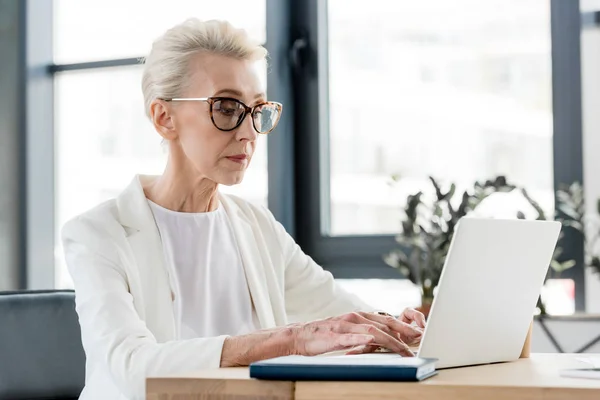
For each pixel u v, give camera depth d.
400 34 3.74
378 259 3.74
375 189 3.78
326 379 1.21
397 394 1.18
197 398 1.25
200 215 2.10
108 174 4.27
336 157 3.87
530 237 1.54
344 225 3.85
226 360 1.50
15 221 4.27
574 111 3.44
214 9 4.01
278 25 3.87
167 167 2.08
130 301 1.79
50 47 4.36
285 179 3.86
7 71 4.30
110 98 4.25
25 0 4.30
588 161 3.42
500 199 3.42
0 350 2.33
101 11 4.26
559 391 1.14
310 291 2.30
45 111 4.34
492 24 3.59
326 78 3.89
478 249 1.41
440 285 1.38
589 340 3.03
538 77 3.51
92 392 1.87
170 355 1.54
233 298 2.11
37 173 4.31
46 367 2.38
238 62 1.97
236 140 1.94
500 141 3.57
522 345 1.64
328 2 3.88
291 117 3.90
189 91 1.96
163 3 4.13
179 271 2.05
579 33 3.44
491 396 1.16
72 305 2.46
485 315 1.49
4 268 4.24
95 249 1.86
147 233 1.99
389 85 3.76
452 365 1.46
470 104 3.62
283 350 1.47
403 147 3.73
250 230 2.19
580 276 3.38
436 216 3.18
